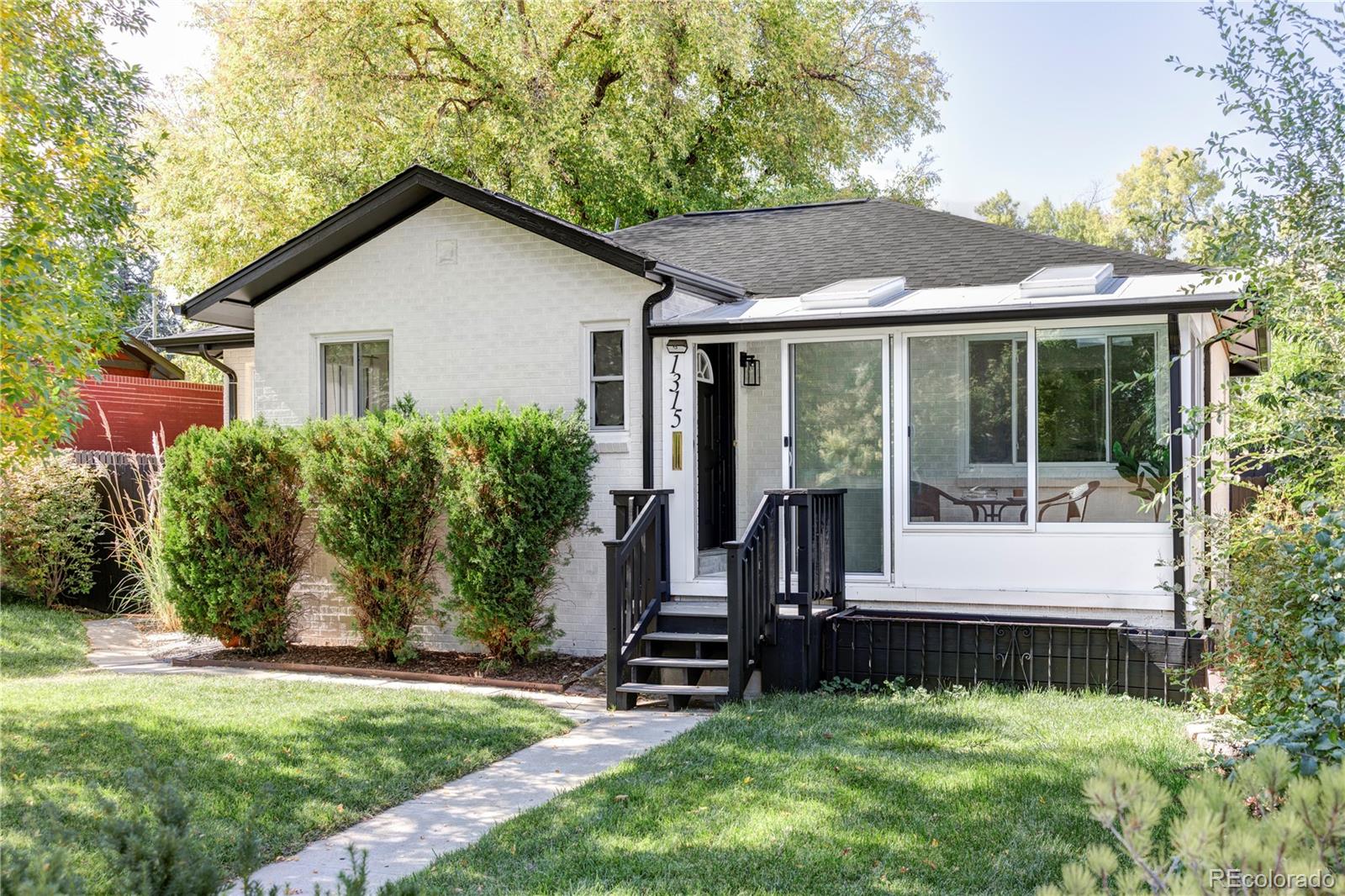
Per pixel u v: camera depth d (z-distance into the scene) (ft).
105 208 29.94
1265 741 18.29
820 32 102.89
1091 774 23.15
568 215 91.09
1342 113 20.03
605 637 39.32
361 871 12.62
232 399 54.34
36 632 44.98
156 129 84.33
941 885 17.95
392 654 40.24
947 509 36.06
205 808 22.06
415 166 40.27
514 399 40.93
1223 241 21.25
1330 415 19.67
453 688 35.86
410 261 42.65
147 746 26.32
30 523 51.16
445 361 42.04
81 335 28.63
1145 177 181.47
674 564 38.63
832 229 50.42
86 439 65.72
